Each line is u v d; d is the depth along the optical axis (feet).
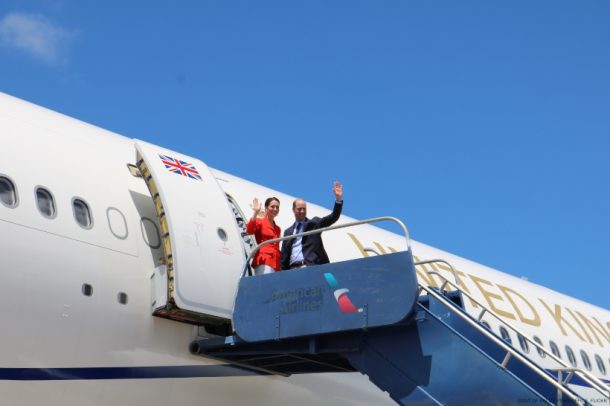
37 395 35.35
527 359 34.17
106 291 38.47
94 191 41.39
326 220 41.60
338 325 36.14
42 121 43.47
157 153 44.50
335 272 37.04
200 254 40.37
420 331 36.17
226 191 51.13
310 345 37.78
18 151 39.37
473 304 65.10
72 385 36.50
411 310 34.65
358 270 36.47
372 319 35.37
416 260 64.44
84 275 37.86
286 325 37.58
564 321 76.13
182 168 44.60
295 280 38.09
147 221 42.70
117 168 44.47
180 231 40.24
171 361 40.27
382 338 37.04
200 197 43.27
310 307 37.22
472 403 34.19
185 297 38.63
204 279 39.83
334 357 41.34
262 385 44.57
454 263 70.74
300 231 42.55
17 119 41.81
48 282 36.32
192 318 40.34
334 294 36.73
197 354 41.14
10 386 34.50
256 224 43.73
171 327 40.60
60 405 36.14
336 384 49.26
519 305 71.51
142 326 39.42
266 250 43.42
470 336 36.83
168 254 39.96
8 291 34.83
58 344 36.19
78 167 41.93
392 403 52.95
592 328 80.53
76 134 44.75
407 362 36.11
